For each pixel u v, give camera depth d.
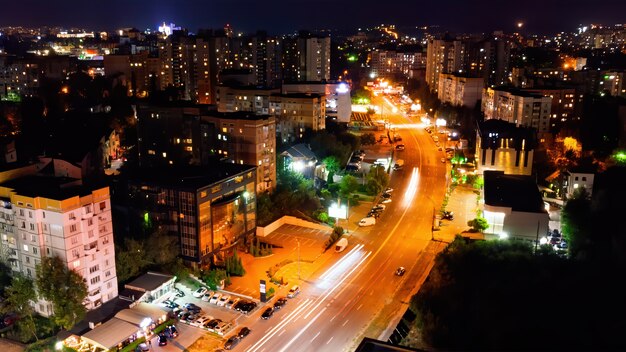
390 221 176.00
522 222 151.38
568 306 107.75
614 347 98.44
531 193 165.75
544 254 125.44
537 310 107.44
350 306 124.81
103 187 117.75
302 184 185.50
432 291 117.81
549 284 113.25
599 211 141.50
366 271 141.62
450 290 115.56
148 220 139.75
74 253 112.62
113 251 120.81
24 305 109.56
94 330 107.38
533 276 115.06
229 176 144.00
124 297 120.00
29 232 113.88
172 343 109.56
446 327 108.94
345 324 117.56
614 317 103.62
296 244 157.38
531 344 102.00
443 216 178.75
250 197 154.00
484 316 108.81
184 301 125.50
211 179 140.25
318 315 120.94
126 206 143.62
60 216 109.56
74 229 112.12
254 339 111.56
